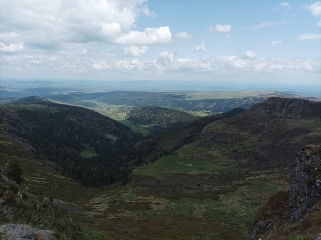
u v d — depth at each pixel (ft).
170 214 337.93
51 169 636.89
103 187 571.28
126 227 273.33
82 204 405.18
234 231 265.34
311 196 150.10
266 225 166.50
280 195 181.78
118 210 364.17
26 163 593.83
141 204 388.98
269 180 444.96
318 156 169.99
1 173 145.59
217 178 542.98
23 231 94.02
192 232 262.47
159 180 566.77
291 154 622.54
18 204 123.34
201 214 334.03
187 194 430.61
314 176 157.89
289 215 158.61
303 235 116.26
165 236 244.01
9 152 635.25
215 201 382.63
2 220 110.42
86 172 631.15
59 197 416.87
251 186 426.92
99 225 246.68
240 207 344.90
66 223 149.59
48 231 100.58
